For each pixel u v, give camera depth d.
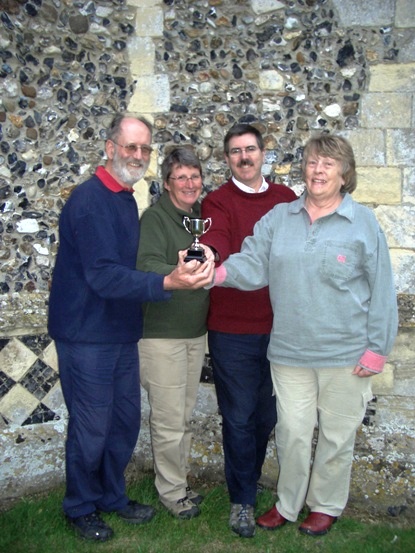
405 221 3.37
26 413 3.34
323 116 3.47
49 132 3.45
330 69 3.44
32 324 3.29
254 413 2.97
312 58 3.46
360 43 3.39
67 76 3.45
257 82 3.50
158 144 3.52
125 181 2.73
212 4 3.45
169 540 2.85
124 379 2.88
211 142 3.54
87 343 2.71
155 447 3.02
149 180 3.53
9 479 3.29
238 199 2.93
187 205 2.94
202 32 3.47
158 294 2.51
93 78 3.48
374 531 2.99
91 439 2.76
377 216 3.41
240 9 3.45
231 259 2.72
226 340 2.88
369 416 3.34
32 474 3.35
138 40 3.47
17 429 3.31
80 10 3.41
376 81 3.38
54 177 3.47
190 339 2.95
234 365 2.88
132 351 2.88
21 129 3.41
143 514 2.98
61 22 3.40
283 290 2.62
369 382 2.71
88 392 2.73
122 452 2.96
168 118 3.52
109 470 2.96
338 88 3.44
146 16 3.45
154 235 2.85
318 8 3.41
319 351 2.62
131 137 2.66
